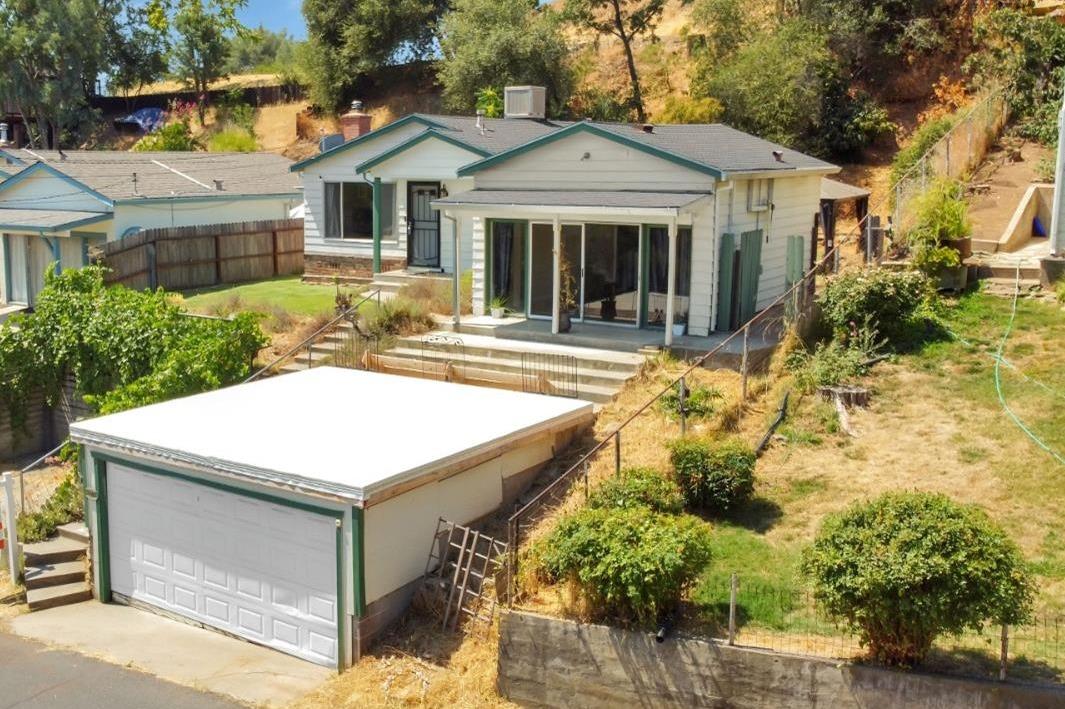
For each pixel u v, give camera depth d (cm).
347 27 5356
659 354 1789
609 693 1059
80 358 2156
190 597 1398
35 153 3366
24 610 1455
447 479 1332
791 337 1662
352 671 1200
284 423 1464
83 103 5969
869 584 912
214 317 2164
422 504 1293
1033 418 1399
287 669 1248
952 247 1819
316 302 2553
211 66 6041
